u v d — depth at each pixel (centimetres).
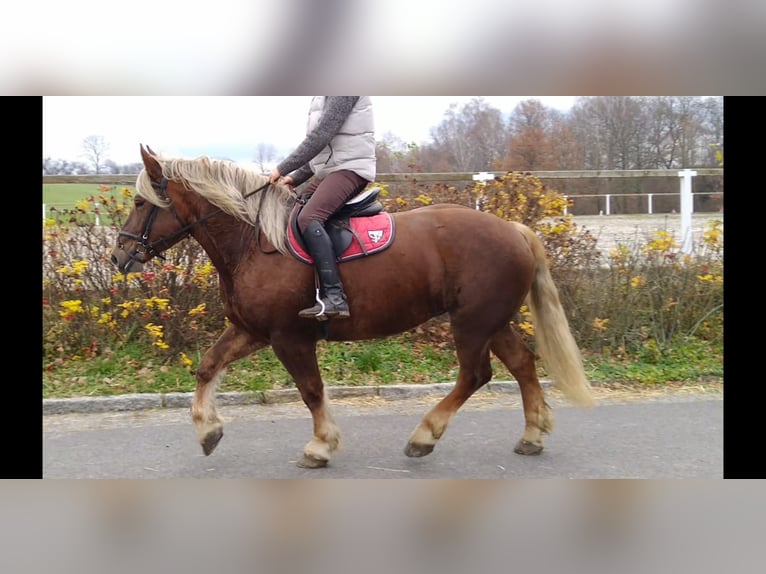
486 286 444
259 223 439
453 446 492
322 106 446
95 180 702
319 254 419
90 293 679
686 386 658
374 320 443
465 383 455
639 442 498
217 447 494
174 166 440
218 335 684
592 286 713
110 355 666
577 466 450
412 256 442
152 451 486
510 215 700
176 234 449
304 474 438
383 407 600
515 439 508
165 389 622
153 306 657
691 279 728
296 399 620
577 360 469
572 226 716
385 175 729
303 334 439
